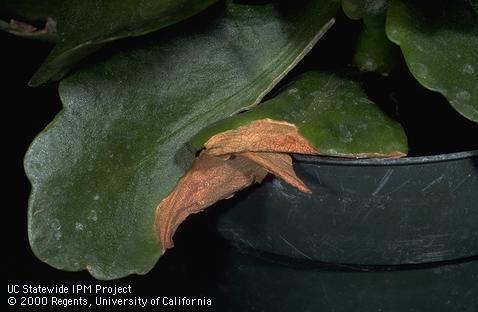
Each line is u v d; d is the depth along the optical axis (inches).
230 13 15.0
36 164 14.5
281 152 14.2
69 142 14.6
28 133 20.2
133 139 14.7
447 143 15.5
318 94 14.6
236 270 16.2
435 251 15.2
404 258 15.3
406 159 14.6
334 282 15.8
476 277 15.9
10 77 19.7
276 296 16.1
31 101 19.9
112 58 14.8
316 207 15.0
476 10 14.3
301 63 15.8
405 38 14.0
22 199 20.3
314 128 14.1
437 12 14.2
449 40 14.1
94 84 14.7
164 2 13.8
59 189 14.5
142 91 14.8
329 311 15.9
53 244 14.5
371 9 14.8
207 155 14.3
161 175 14.6
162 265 17.9
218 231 15.8
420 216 15.0
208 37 15.0
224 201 15.4
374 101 14.9
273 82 14.6
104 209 14.6
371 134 14.1
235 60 15.0
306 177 14.9
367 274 15.7
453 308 15.9
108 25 13.8
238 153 14.2
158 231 14.6
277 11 15.1
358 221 15.0
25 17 15.6
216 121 14.6
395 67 15.2
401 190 14.8
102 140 14.7
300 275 15.8
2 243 19.8
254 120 14.0
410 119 15.6
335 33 15.8
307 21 14.9
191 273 16.5
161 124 14.8
